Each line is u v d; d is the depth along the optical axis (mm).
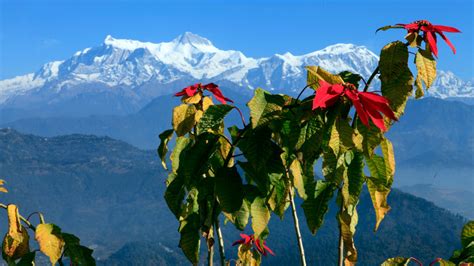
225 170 2926
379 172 2693
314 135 2641
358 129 2596
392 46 2691
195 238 3109
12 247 2953
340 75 2920
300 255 2973
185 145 3418
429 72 2691
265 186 2854
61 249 2982
